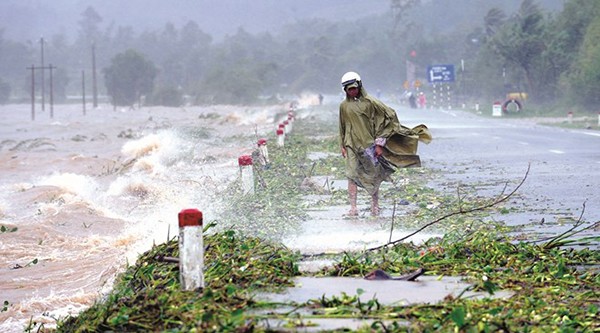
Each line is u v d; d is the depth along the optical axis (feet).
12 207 123.85
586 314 46.01
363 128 89.51
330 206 99.40
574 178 123.24
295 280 55.62
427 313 45.06
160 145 210.59
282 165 145.07
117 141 293.02
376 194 91.09
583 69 412.16
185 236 50.06
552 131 259.60
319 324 43.96
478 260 60.54
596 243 70.23
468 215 89.71
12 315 65.57
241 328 41.63
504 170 138.82
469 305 46.52
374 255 65.00
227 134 276.00
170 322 44.45
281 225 83.71
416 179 127.85
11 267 82.48
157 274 54.90
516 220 85.87
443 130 277.85
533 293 50.65
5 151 252.21
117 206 121.19
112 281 71.51
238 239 65.51
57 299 68.39
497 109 419.13
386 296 50.96
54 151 250.16
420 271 56.08
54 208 117.08
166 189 127.65
